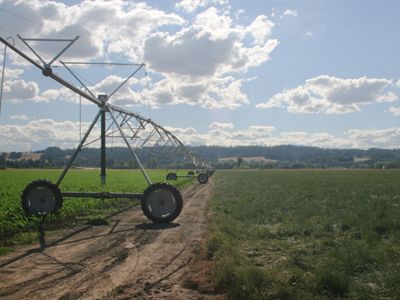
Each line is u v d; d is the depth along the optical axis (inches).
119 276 377.7
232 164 7755.9
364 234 557.6
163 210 718.5
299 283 333.4
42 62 592.4
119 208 968.3
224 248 456.1
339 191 1369.3
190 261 434.3
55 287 345.1
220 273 351.6
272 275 346.9
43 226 671.1
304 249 474.3
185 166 2997.0
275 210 852.6
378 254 418.9
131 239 561.9
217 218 729.0
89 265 418.3
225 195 1301.7
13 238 562.9
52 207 742.5
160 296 321.4
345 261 386.9
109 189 1280.8
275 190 1476.4
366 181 2167.8
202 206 1011.9
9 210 713.6
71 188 1295.5
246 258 428.8
